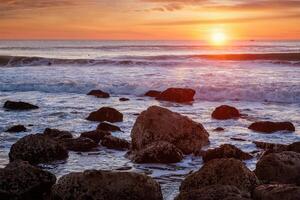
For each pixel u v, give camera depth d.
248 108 24.55
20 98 27.95
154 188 9.45
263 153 13.53
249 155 13.43
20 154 12.87
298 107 24.86
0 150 14.57
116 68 42.22
